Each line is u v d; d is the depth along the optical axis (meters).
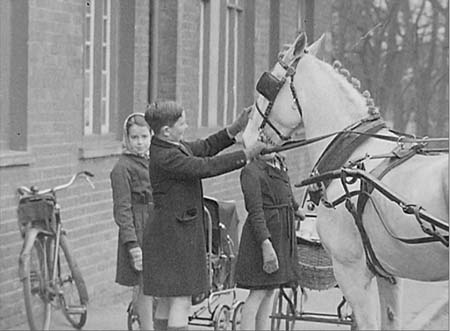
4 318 7.85
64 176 9.23
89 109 10.28
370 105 7.29
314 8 16.23
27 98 8.70
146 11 10.95
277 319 8.90
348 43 22.12
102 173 9.88
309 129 7.38
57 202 8.52
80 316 8.00
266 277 7.61
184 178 7.00
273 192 7.64
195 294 7.07
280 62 7.50
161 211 7.05
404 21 22.66
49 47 9.06
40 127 8.88
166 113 6.97
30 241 7.74
